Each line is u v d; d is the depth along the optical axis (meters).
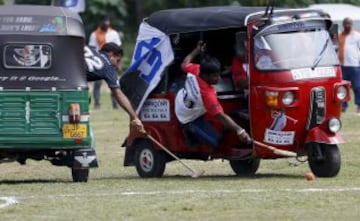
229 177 38.50
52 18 36.78
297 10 37.09
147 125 39.16
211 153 38.38
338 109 36.88
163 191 34.09
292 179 37.12
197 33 38.72
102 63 37.91
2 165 44.25
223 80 38.72
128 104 38.41
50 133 36.44
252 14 36.62
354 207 30.38
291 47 36.62
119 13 113.25
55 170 42.56
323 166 37.00
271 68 36.28
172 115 38.38
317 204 30.89
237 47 36.62
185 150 38.34
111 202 31.70
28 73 36.38
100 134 56.62
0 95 36.16
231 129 36.84
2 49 36.28
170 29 38.34
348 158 43.78
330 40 37.38
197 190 34.25
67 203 31.64
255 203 31.17
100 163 44.69
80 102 36.66
